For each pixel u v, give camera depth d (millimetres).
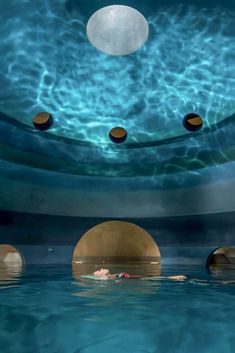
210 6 5902
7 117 7484
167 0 5969
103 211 9070
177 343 2014
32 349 1914
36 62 6824
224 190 8156
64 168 8766
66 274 5953
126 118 8141
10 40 6332
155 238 8969
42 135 8148
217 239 8312
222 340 2062
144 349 1919
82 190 8992
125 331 2236
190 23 6273
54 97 7500
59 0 5934
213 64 6754
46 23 6281
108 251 13031
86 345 1985
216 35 6316
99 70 7246
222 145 7883
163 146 8500
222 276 5801
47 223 8672
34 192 8484
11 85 7000
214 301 3248
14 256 11281
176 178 8789
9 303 3121
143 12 6234
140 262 11438
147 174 8992
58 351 1886
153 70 7176
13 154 7996
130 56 6980
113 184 9133
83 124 8172
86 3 6066
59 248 8727
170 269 7465
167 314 2689
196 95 7359
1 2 5707
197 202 8562
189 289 4070
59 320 2496
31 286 4301
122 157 8820
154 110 7895
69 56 6910
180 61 6898
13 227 8250
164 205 8930
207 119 7672
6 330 2250
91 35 6594
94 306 2992
